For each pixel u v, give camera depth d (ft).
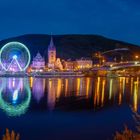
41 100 315.37
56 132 161.27
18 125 179.52
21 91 415.23
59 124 182.80
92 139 146.92
